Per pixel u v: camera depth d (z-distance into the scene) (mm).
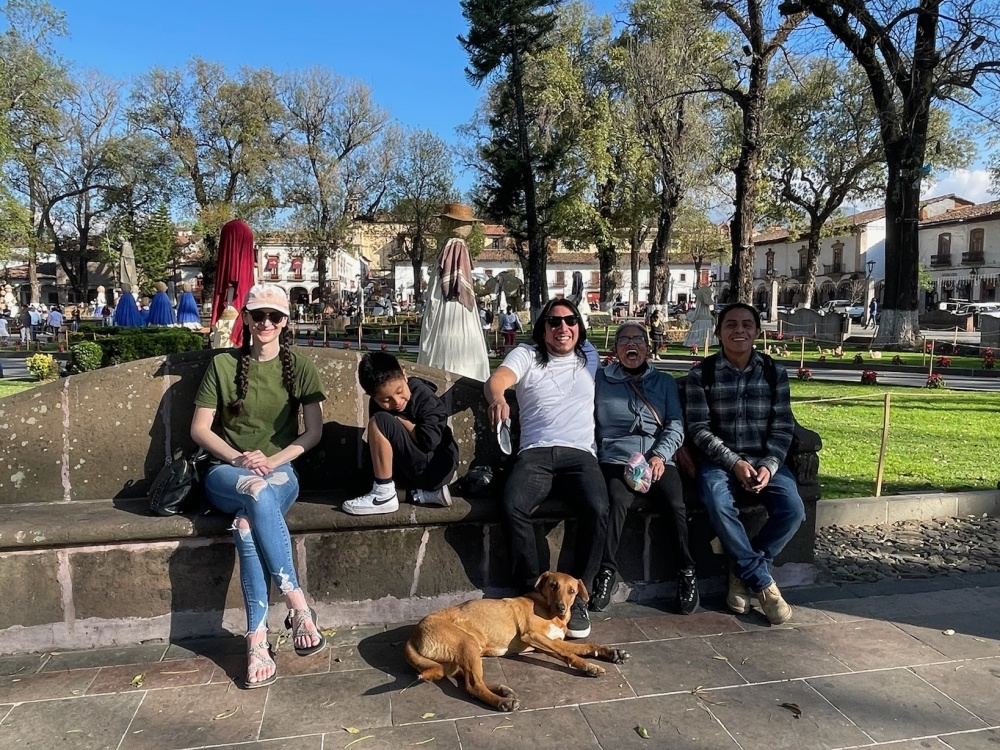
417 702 2664
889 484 5887
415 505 3350
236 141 43406
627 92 32531
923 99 16578
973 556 4332
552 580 2992
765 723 2527
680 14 26703
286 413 3291
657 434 3627
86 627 3102
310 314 50906
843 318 24828
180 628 3180
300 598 2986
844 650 3094
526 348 3600
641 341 3680
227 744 2402
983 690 2756
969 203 61094
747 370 3680
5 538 2922
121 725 2512
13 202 27641
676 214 36156
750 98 18156
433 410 3316
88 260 57375
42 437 3445
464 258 6457
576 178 33062
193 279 63969
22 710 2605
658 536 3662
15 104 31375
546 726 2506
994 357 17547
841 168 35344
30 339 26016
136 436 3547
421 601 3398
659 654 3057
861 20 16297
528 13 22094
